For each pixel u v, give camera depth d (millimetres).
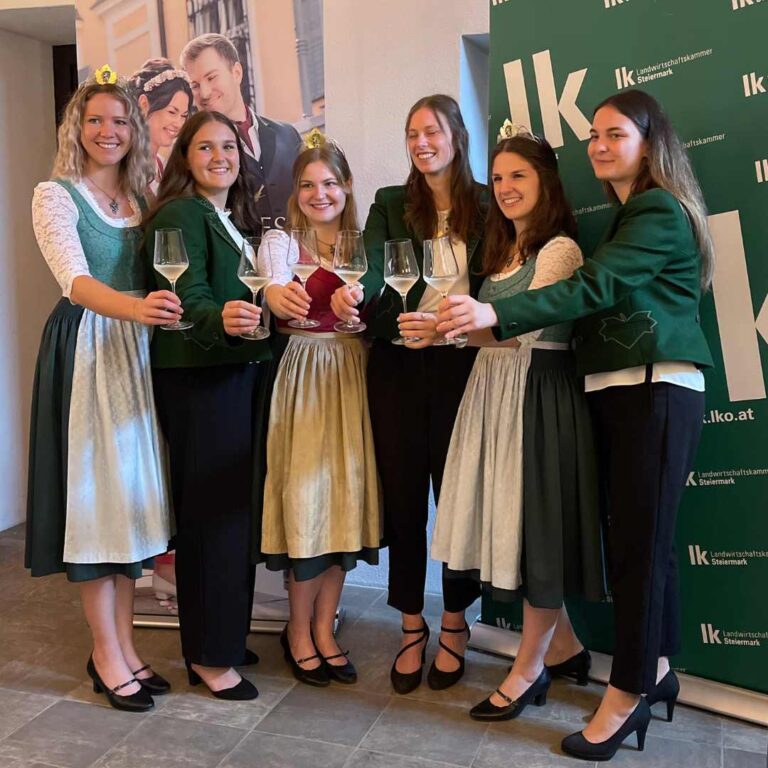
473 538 2297
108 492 2283
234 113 3174
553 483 2154
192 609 2418
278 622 2969
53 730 2293
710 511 2365
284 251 2371
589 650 2648
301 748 2203
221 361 2297
